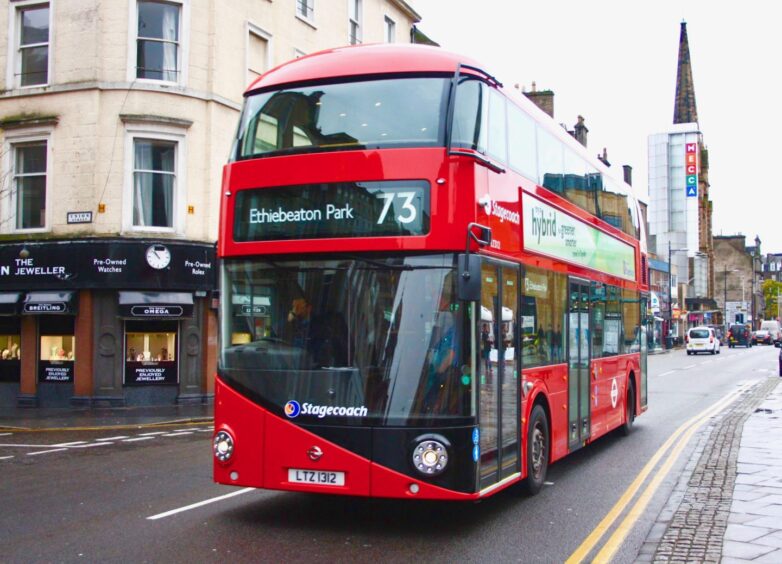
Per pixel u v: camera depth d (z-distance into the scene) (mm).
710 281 106000
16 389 21703
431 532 7355
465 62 7629
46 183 21625
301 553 6562
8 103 22047
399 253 7105
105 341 21016
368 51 7805
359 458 6918
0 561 6336
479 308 7117
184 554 6508
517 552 6645
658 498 8898
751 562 6094
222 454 7391
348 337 7121
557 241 10125
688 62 101938
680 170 96875
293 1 26266
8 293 21297
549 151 10039
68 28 21656
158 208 21859
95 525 7570
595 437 11836
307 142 7492
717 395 23016
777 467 10453
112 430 16609
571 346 10641
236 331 7543
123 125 21391
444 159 7074
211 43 22609
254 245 7473
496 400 7652
